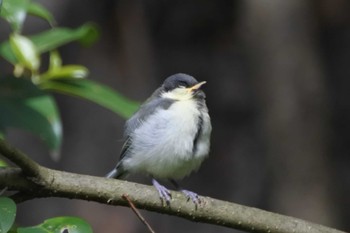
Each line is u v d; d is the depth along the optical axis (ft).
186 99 25.13
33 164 18.38
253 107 50.03
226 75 51.01
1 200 16.22
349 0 52.21
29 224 43.47
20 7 20.75
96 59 47.16
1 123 21.62
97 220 44.88
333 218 45.98
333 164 48.21
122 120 45.70
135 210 19.02
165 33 50.96
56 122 21.84
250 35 47.47
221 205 20.59
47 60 42.39
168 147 24.36
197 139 24.56
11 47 23.21
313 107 46.50
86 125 45.44
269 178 47.65
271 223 20.62
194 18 51.39
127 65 48.42
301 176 46.01
